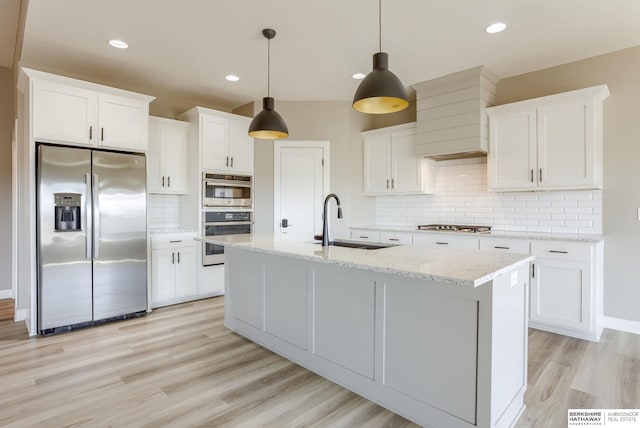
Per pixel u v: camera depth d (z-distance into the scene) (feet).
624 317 10.62
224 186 14.97
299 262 8.32
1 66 14.73
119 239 11.55
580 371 8.02
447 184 14.61
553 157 10.93
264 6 8.59
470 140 12.28
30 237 10.18
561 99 10.73
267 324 9.34
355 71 12.64
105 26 9.55
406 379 6.31
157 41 10.40
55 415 6.36
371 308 6.80
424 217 15.30
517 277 6.21
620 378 7.68
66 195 10.46
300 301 8.32
